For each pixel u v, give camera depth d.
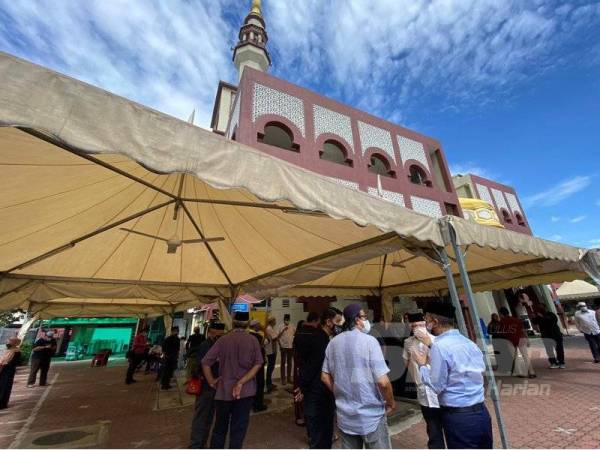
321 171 13.91
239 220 4.43
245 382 3.30
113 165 2.80
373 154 16.61
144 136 1.67
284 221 4.18
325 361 2.66
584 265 5.50
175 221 4.50
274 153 12.95
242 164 2.02
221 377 3.37
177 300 7.17
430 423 3.08
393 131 18.11
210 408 3.81
